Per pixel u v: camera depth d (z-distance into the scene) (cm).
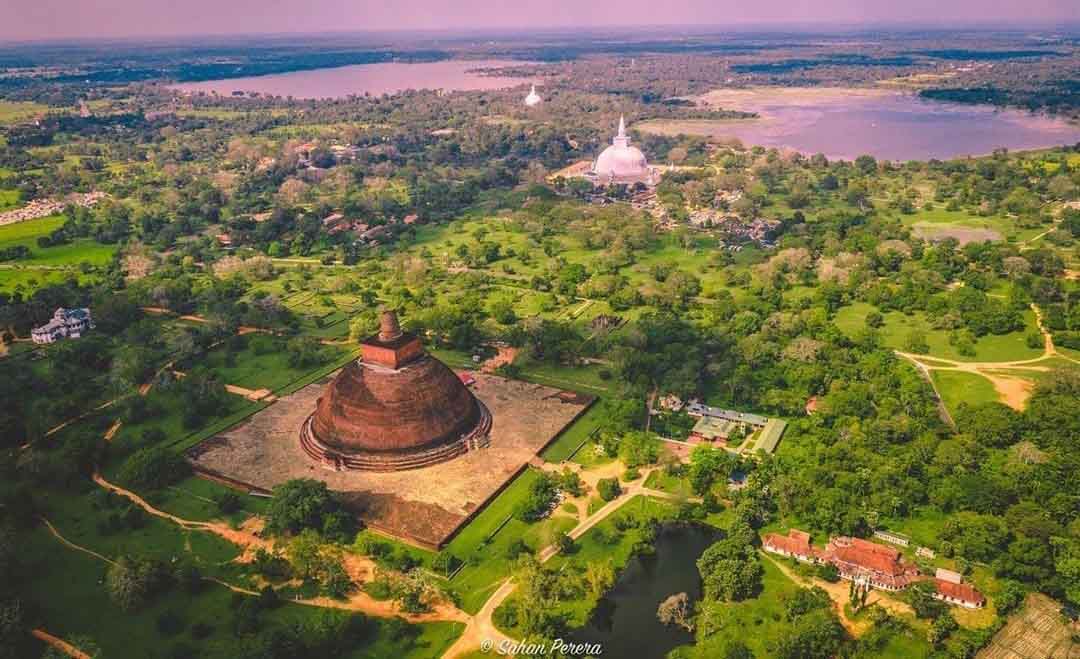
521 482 19162
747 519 17500
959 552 16300
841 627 14588
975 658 13688
